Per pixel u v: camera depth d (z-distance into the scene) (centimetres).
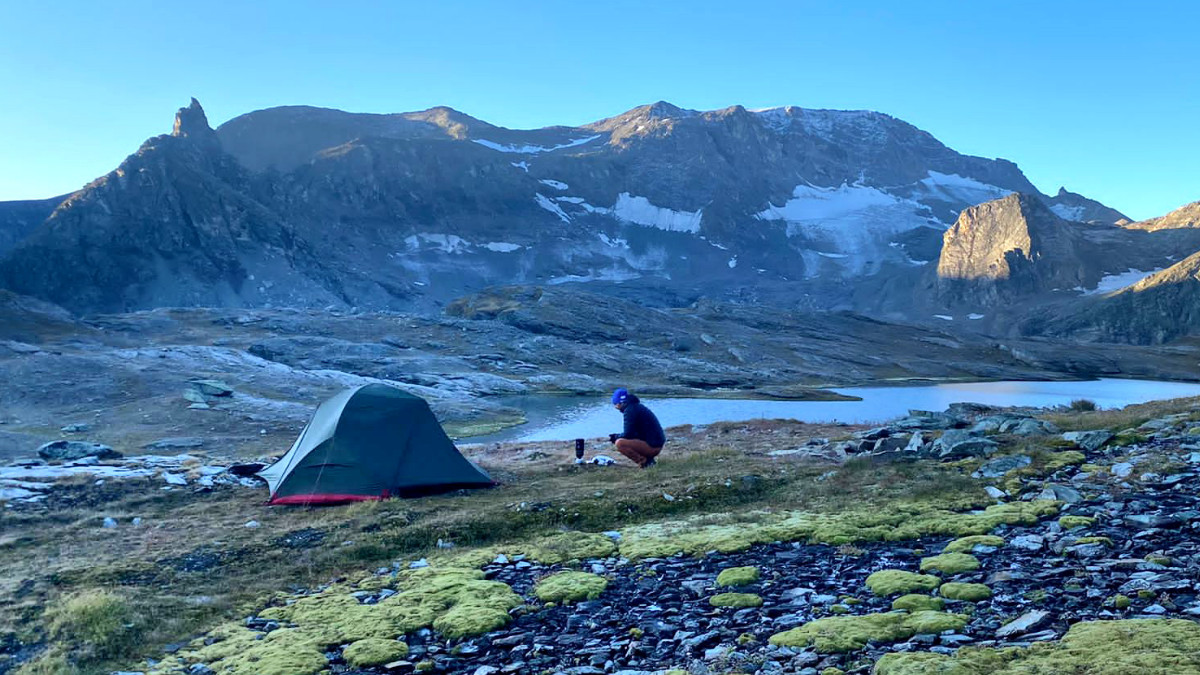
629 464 2650
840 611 1046
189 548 1694
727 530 1623
